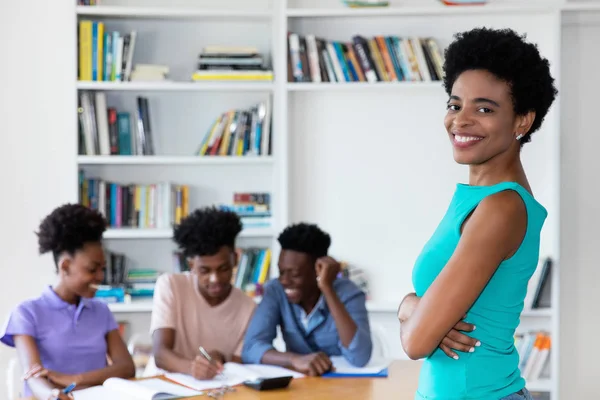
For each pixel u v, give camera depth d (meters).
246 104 4.54
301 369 2.87
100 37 4.26
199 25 4.52
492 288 1.55
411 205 4.44
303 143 4.45
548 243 4.29
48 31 4.27
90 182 4.34
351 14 4.26
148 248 4.52
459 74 1.63
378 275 4.45
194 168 4.55
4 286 4.27
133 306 4.20
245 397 2.50
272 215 4.44
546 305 4.26
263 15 4.32
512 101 1.58
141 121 4.34
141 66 4.30
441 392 1.59
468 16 4.38
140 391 2.52
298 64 4.27
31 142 4.27
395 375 2.86
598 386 4.40
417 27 4.41
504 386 1.57
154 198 4.38
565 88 4.36
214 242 3.14
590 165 4.38
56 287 2.97
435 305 1.52
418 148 4.43
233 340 3.32
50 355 2.88
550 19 4.28
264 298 3.27
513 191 1.53
